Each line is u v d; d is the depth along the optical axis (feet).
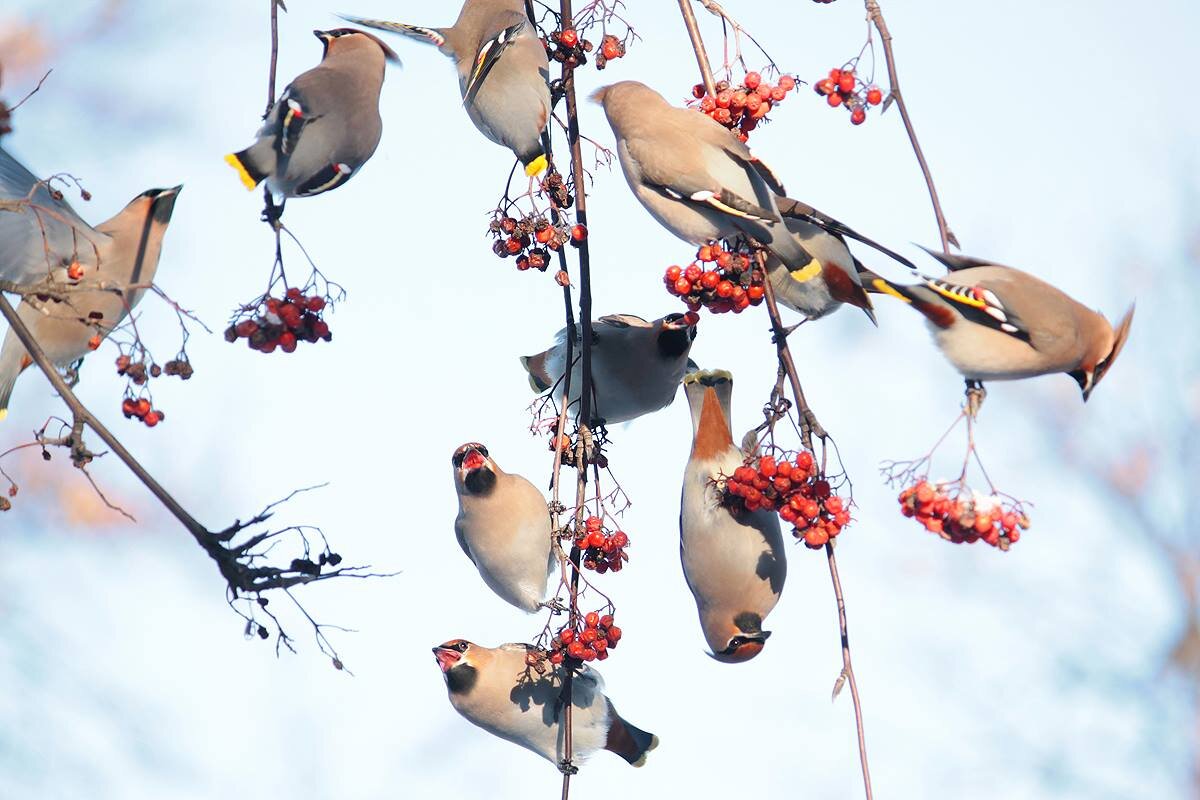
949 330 32.42
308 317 30.53
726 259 32.22
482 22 35.76
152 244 35.29
